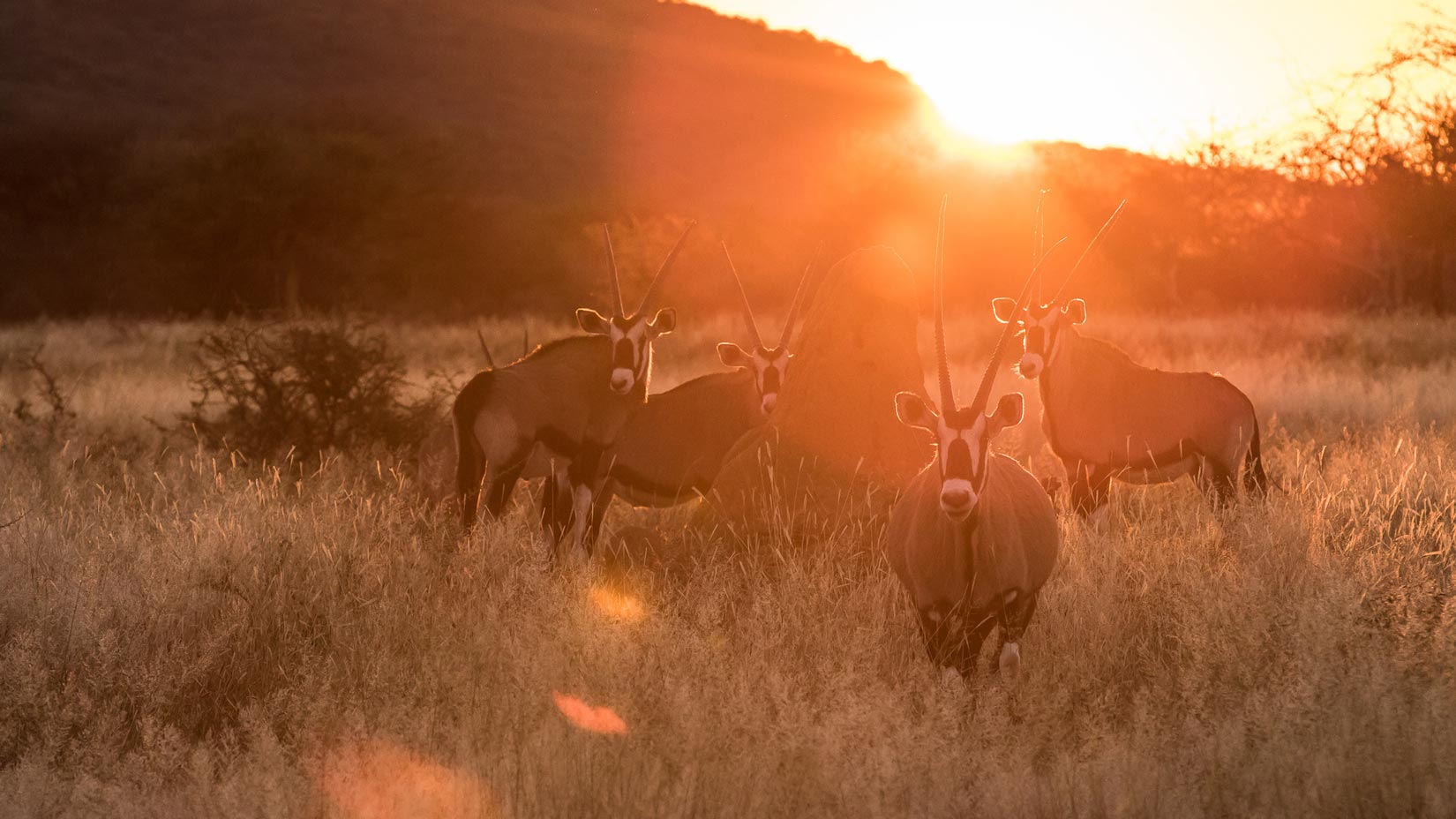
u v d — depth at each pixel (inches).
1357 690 582.9
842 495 922.7
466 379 2151.8
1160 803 515.2
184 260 4498.0
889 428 942.4
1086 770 542.3
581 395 1146.7
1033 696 614.9
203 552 841.5
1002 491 692.7
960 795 524.4
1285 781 522.6
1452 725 546.0
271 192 4475.9
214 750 621.9
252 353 1446.9
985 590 663.8
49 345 2802.7
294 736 628.7
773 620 724.7
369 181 4653.1
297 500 1041.5
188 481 1155.9
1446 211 3277.6
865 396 948.0
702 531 952.9
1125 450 1083.3
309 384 1408.7
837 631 735.1
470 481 1076.5
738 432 1143.6
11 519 952.3
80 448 1348.4
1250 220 3946.9
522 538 916.6
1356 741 541.6
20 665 664.4
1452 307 3644.2
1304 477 1055.6
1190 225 3986.2
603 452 1154.0
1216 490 1034.1
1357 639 643.5
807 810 524.4
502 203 6200.8
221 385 1444.4
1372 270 3661.4
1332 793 512.1
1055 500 1100.5
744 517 946.7
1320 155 3535.9
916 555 677.9
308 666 685.3
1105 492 1106.7
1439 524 884.6
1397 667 606.5
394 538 885.2
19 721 642.8
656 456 1146.7
